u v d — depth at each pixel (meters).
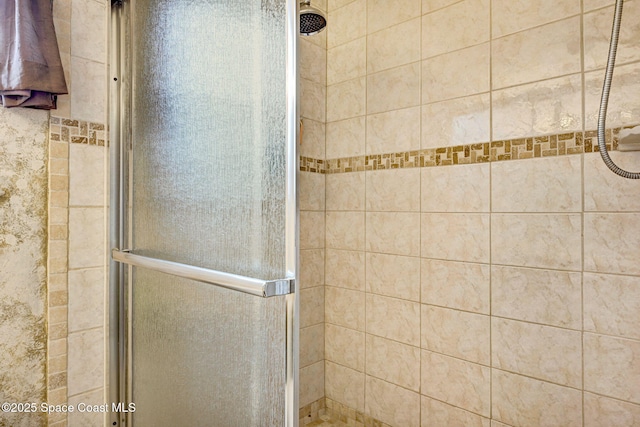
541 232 1.29
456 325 1.50
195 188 0.82
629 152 1.14
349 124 1.87
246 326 0.69
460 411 1.49
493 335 1.40
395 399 1.69
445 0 1.54
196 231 0.82
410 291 1.64
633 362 1.13
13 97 0.89
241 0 0.71
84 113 1.04
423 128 1.60
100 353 1.08
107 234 1.08
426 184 1.58
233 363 0.72
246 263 0.69
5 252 0.92
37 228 0.97
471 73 1.46
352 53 1.86
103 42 1.08
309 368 1.89
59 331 1.00
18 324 0.94
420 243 1.61
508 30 1.37
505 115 1.37
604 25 1.18
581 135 1.21
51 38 0.91
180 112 0.87
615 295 1.16
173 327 0.88
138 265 0.96
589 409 1.20
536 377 1.30
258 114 0.67
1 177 0.91
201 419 0.80
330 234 1.95
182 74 0.86
